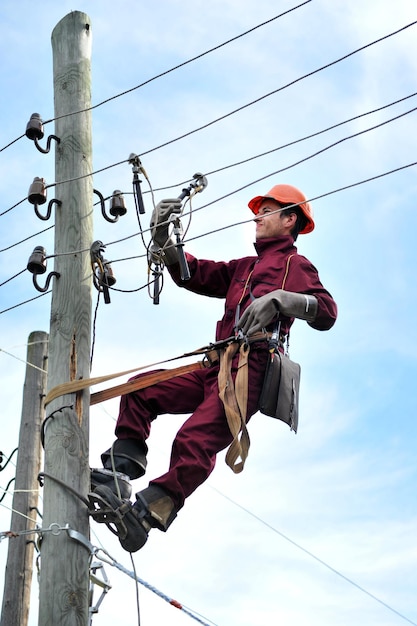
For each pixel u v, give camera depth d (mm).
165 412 9031
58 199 9469
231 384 8617
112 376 8727
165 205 9375
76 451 8461
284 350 9078
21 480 12414
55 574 8078
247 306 9094
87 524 8289
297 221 9664
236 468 8438
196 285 9672
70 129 9758
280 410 8695
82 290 9094
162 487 8266
